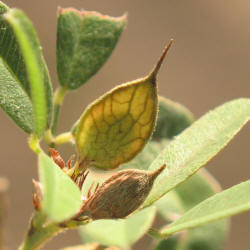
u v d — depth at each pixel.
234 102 0.05
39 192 0.05
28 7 0.16
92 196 0.05
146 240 0.12
